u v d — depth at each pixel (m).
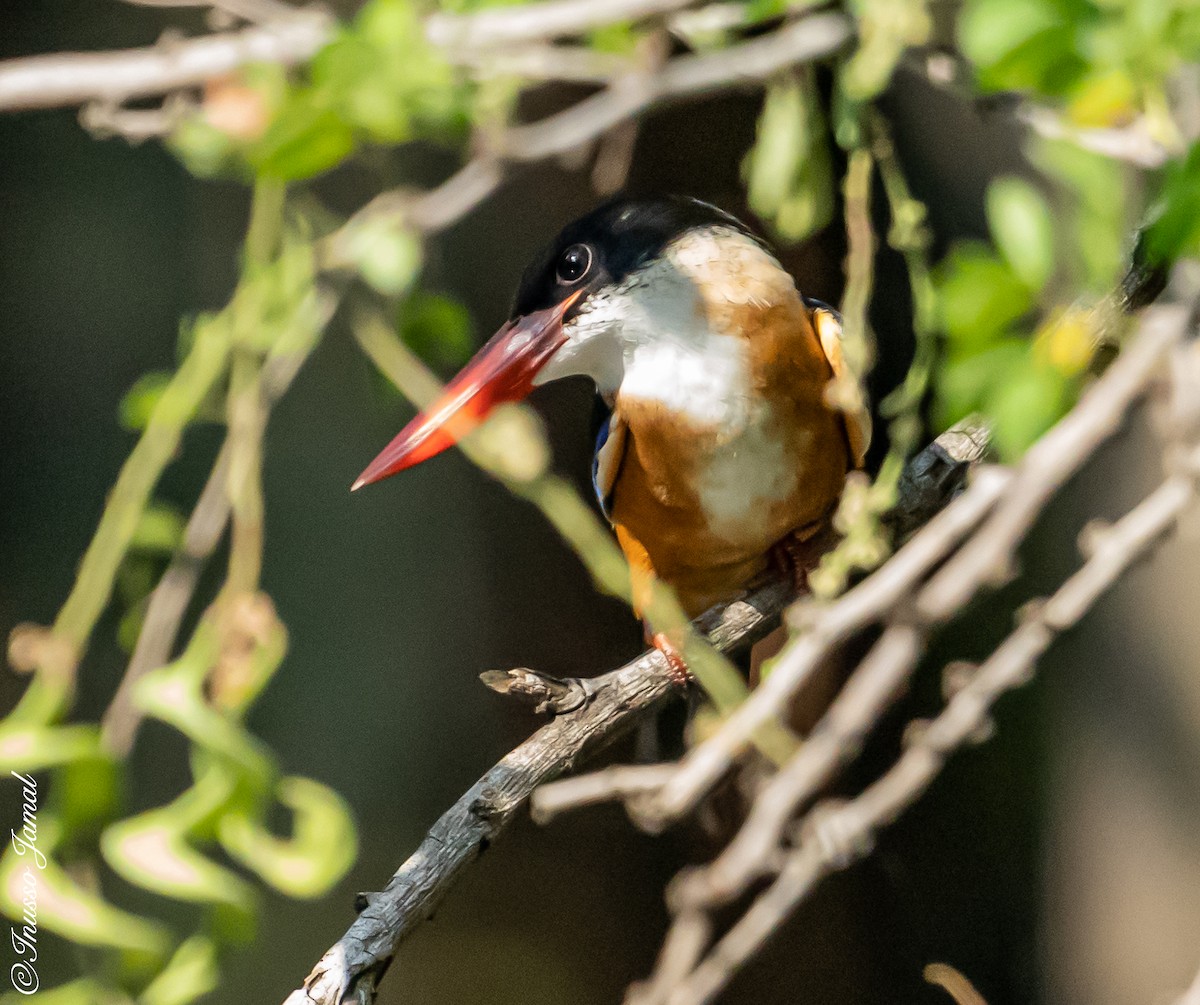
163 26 8.57
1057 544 8.11
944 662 8.39
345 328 8.86
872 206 7.66
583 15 4.20
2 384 9.10
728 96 8.07
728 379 5.95
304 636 9.28
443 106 4.32
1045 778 8.28
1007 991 8.42
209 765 4.71
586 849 9.37
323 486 9.21
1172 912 7.91
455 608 9.37
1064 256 3.90
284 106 4.20
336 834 4.74
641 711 5.29
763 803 3.24
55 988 7.96
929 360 4.06
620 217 6.25
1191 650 7.74
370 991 4.56
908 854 8.75
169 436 4.75
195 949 4.73
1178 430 3.29
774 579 6.18
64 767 4.71
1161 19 3.37
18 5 8.46
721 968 3.22
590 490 8.77
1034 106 3.87
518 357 6.26
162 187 9.07
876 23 3.86
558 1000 9.20
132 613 5.45
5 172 8.97
